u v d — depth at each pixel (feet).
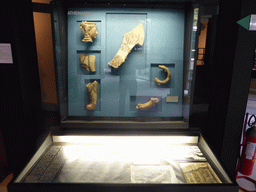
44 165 3.52
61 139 4.21
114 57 4.30
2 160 5.97
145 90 4.52
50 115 4.91
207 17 4.33
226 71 5.34
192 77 4.37
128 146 4.14
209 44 4.48
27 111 5.19
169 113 4.60
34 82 4.88
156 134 4.19
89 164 3.57
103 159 3.71
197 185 3.02
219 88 5.62
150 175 3.32
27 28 4.66
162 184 3.06
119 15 4.28
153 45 4.35
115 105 4.58
